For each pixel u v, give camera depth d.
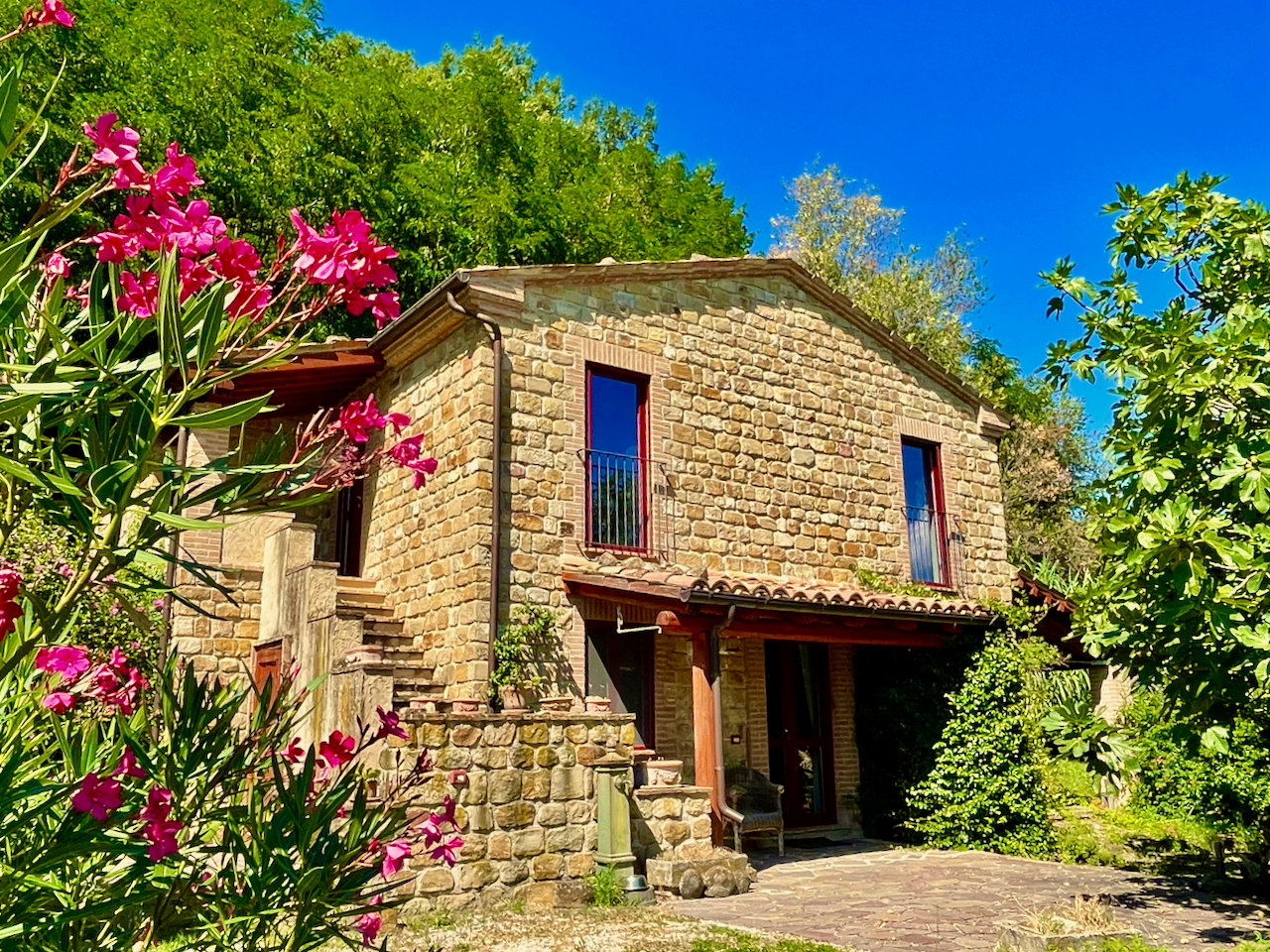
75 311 2.81
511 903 7.48
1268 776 8.59
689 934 6.72
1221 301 7.09
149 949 2.75
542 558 10.10
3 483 2.31
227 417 2.20
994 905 7.91
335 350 11.34
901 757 12.47
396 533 11.14
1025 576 13.26
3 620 2.28
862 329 14.05
